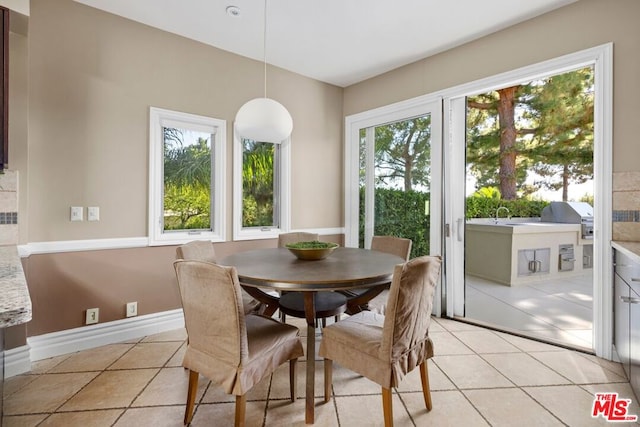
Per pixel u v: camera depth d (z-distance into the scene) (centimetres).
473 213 581
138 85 268
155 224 278
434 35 287
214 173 316
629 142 216
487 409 174
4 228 210
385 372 146
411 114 342
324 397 181
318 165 393
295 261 208
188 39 294
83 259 246
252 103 216
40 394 186
